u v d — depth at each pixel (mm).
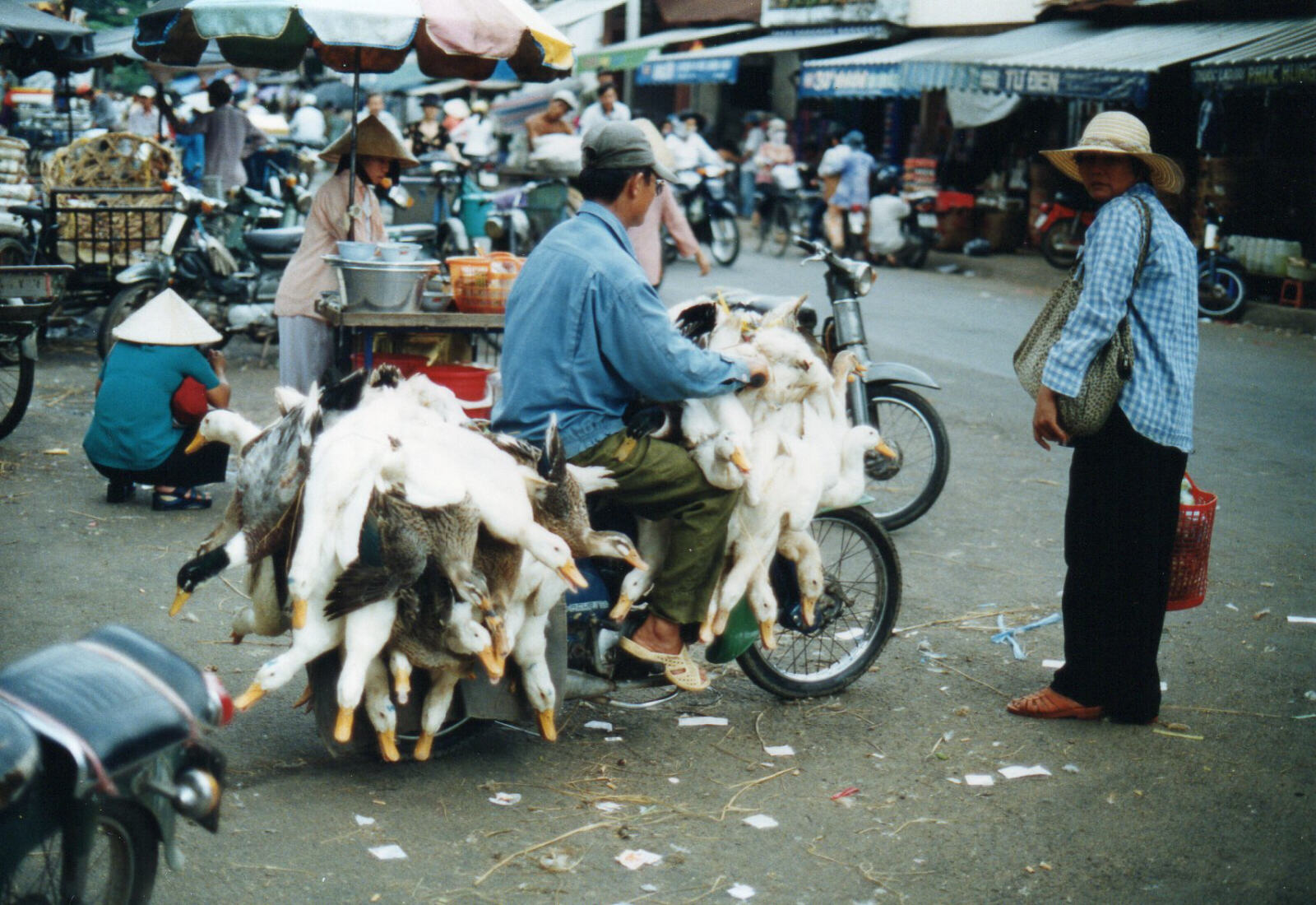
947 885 3348
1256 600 5566
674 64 23406
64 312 10164
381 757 3924
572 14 25734
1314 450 8320
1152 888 3357
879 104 22812
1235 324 13578
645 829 3582
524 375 3863
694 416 3881
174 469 6105
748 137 23609
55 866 2402
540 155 12953
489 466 3445
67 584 5234
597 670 3975
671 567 3930
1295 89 12633
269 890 3215
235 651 4699
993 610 5414
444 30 5863
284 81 30094
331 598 3283
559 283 3807
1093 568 4242
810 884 3334
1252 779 3963
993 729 4297
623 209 3902
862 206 17641
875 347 11508
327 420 3549
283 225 10992
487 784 3807
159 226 10039
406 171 13633
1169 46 14727
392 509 3281
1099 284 4016
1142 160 4121
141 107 17672
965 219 18844
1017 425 8789
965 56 17047
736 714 4375
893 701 4508
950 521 6660
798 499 4047
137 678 2531
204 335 6133
